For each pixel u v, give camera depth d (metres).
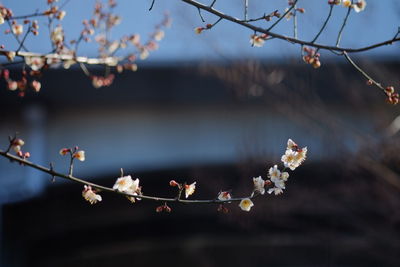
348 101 9.47
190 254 12.54
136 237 12.20
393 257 10.05
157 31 4.99
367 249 10.19
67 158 10.66
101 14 4.50
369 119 9.52
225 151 10.64
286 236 11.44
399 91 9.27
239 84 9.38
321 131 9.23
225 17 3.73
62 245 11.71
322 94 9.57
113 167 10.80
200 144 10.80
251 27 3.74
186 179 11.02
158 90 10.14
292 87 9.33
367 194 9.30
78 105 10.63
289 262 11.79
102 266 12.38
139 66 9.61
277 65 9.29
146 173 10.96
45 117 10.41
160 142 10.93
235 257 12.33
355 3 3.69
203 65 9.45
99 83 4.38
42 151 10.30
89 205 10.97
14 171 10.07
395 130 8.37
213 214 11.57
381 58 9.12
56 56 3.95
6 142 10.27
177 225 12.13
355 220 9.81
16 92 9.87
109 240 12.06
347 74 9.31
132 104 10.84
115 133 10.92
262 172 9.48
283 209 9.58
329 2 3.70
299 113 9.30
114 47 4.57
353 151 9.24
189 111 10.84
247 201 3.50
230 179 10.66
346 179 9.38
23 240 10.66
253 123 10.14
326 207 9.45
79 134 10.80
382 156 8.41
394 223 9.55
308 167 9.42
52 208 10.67
